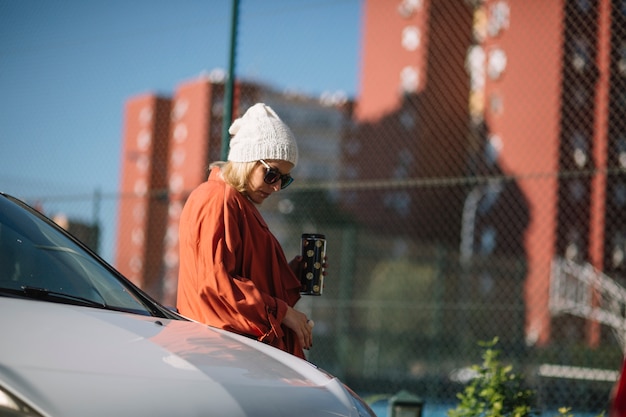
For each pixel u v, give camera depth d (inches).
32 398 93.1
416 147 2069.4
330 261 1072.8
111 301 136.3
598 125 884.0
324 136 2235.5
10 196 150.1
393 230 1913.1
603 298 896.3
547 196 1636.3
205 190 158.6
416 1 2159.2
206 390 104.8
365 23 2269.9
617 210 1493.6
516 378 238.5
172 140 1877.5
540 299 956.6
